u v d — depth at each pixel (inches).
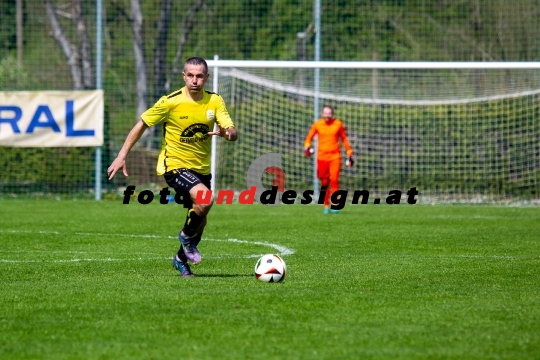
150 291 908.0
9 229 1707.7
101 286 948.0
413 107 2667.3
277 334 701.3
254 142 2672.2
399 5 3277.6
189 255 1013.8
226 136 981.2
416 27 3272.6
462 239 1526.8
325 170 2198.6
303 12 3255.4
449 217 2037.4
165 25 3341.5
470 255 1286.9
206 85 2541.8
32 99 2546.8
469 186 2645.2
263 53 3358.8
